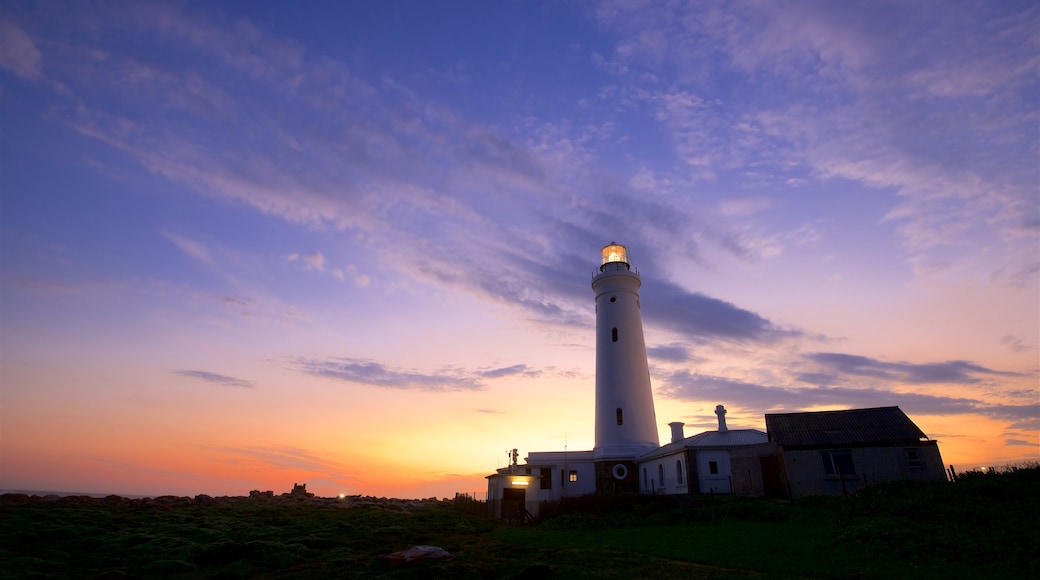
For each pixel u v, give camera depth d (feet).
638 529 91.25
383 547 84.94
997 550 57.62
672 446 130.52
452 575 61.46
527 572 59.21
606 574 57.98
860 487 105.09
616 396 156.97
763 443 116.98
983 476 97.60
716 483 117.29
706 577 54.54
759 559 60.70
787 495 109.19
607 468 150.20
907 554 58.80
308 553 80.74
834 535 70.49
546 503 124.57
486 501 141.38
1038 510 73.05
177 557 75.10
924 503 81.61
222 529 104.01
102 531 95.45
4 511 109.60
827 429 116.37
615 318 164.96
